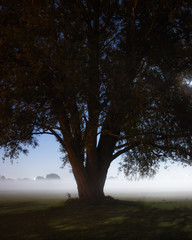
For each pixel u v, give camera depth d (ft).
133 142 49.49
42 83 42.86
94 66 41.57
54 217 40.24
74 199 55.47
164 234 27.27
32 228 32.60
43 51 39.50
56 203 61.72
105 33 55.52
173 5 47.03
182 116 45.01
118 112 44.39
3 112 39.88
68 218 38.52
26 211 49.83
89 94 41.81
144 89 43.73
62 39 42.50
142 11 52.90
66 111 48.26
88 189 53.31
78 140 54.19
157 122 47.01
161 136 49.93
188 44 51.75
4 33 40.52
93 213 41.55
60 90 40.09
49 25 41.52
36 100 42.06
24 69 40.68
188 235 26.71
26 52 40.34
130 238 25.91
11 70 40.68
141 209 44.62
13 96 39.58
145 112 45.50
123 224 32.73
